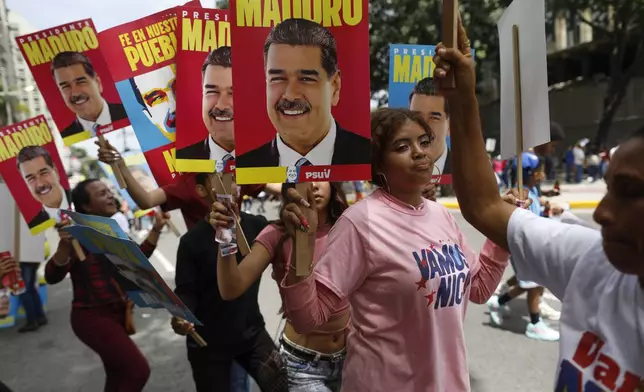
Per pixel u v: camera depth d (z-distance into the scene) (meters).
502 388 3.65
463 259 1.81
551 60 27.56
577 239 1.13
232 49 1.55
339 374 2.26
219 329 2.44
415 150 1.74
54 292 7.50
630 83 24.45
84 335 2.95
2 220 3.55
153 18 2.68
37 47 2.97
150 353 4.79
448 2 1.16
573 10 21.44
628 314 0.97
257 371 2.47
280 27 1.57
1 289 2.90
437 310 1.68
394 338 1.67
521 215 1.26
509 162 9.51
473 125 1.25
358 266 1.70
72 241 2.87
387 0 15.08
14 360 4.74
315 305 1.63
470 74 1.19
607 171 0.97
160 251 10.40
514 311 5.39
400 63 2.84
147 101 2.67
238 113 1.56
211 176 2.02
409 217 1.75
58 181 3.53
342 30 1.59
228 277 1.90
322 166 1.61
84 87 3.02
